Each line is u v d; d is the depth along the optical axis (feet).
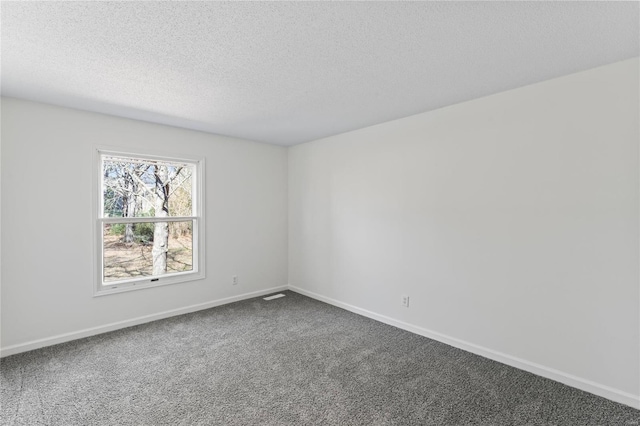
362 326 11.30
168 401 6.94
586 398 7.06
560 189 7.62
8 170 8.94
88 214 10.28
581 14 5.12
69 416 6.43
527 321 8.21
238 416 6.47
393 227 11.32
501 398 7.07
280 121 11.37
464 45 6.14
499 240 8.67
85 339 10.10
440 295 10.02
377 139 11.78
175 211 12.66
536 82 7.92
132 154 11.16
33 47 6.14
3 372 8.06
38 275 9.45
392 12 5.06
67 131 9.85
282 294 15.33
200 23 5.34
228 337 10.34
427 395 7.20
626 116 6.73
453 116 9.60
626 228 6.77
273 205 15.47
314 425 6.23
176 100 9.18
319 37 5.82
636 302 6.68
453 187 9.63
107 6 4.84
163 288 12.05
